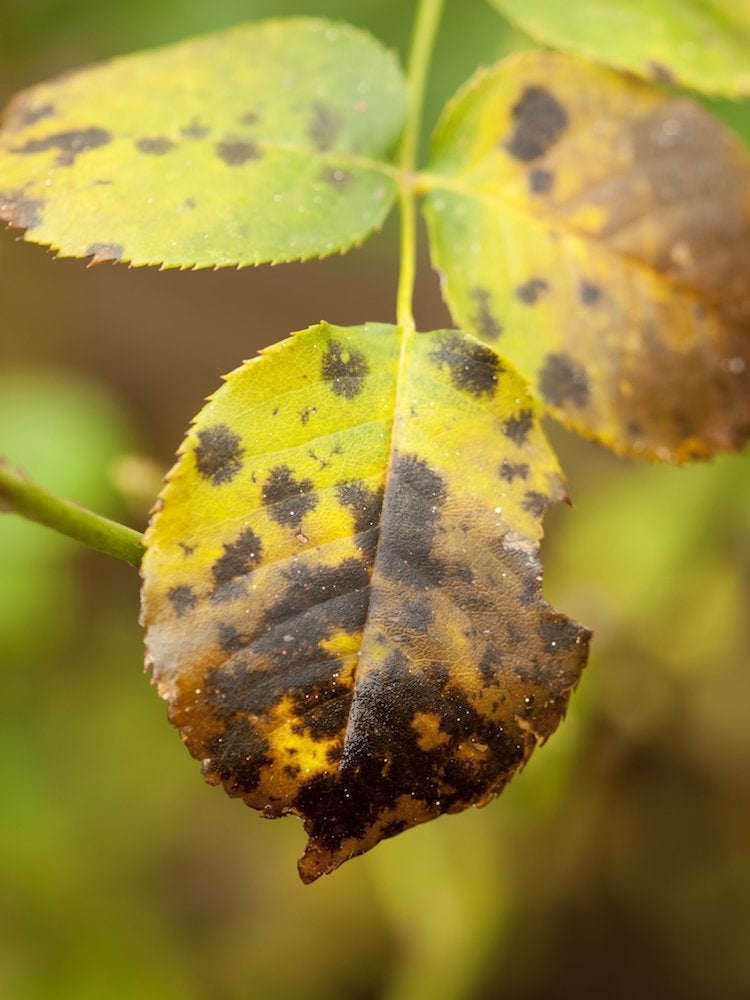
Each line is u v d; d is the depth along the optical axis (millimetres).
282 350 182
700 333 206
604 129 210
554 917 373
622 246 207
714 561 360
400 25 361
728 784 365
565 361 205
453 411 184
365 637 178
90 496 389
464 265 205
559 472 183
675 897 385
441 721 177
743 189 209
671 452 206
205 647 176
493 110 210
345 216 200
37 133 201
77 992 372
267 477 180
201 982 402
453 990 345
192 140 201
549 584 381
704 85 214
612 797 351
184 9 366
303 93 206
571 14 216
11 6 366
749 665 360
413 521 180
